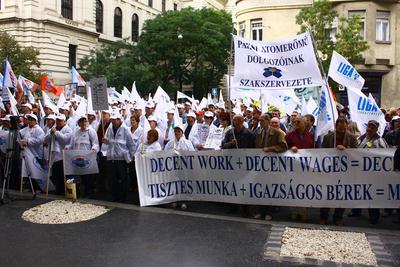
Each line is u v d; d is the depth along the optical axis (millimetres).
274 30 31953
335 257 5820
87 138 9383
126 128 8930
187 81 44000
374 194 7379
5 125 10250
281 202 7719
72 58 43875
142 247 6207
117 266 5551
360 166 7371
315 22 25219
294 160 7602
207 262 5664
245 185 7926
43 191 9719
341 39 24891
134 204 8711
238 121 8102
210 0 69500
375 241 6473
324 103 7695
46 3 39812
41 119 11664
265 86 7613
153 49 41219
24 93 15789
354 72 8320
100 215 7820
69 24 42500
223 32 42250
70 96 17891
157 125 10156
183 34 40188
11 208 8273
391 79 28656
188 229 7031
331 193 7477
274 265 5574
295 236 6676
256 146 8016
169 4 64062
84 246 6250
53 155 9422
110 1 50125
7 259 5770
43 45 39500
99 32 48906
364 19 28062
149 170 8453
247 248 6160
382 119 8586
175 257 5836
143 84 38531
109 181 9297
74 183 8906
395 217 8070
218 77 43750
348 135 7539
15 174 10164
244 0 33469
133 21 55750
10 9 38438
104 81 9227
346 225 7480
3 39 30734
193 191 8375
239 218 7762
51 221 7441
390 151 7277
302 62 7500
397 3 28188
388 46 28375
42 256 5871
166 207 8578
